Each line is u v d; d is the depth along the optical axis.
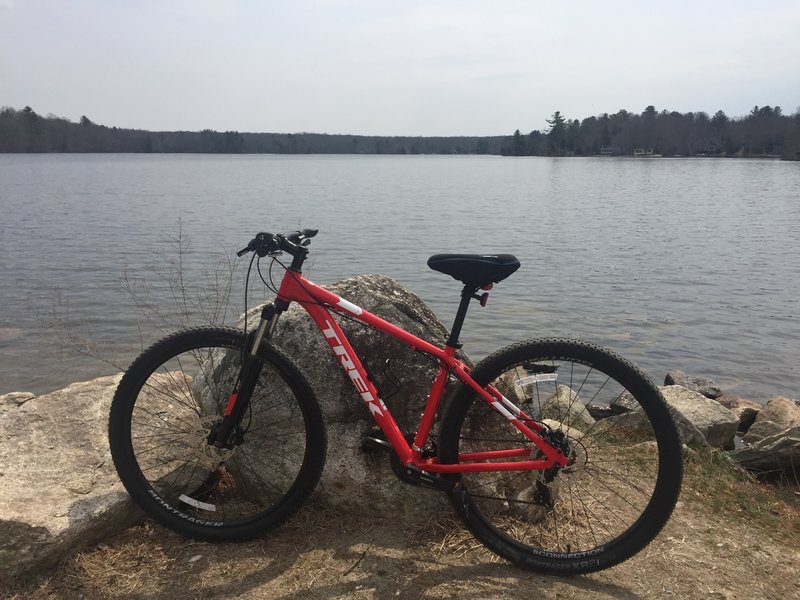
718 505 3.12
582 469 2.58
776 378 8.82
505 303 12.41
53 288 12.17
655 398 2.39
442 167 123.75
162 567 2.43
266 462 2.82
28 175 64.19
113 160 143.88
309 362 2.84
